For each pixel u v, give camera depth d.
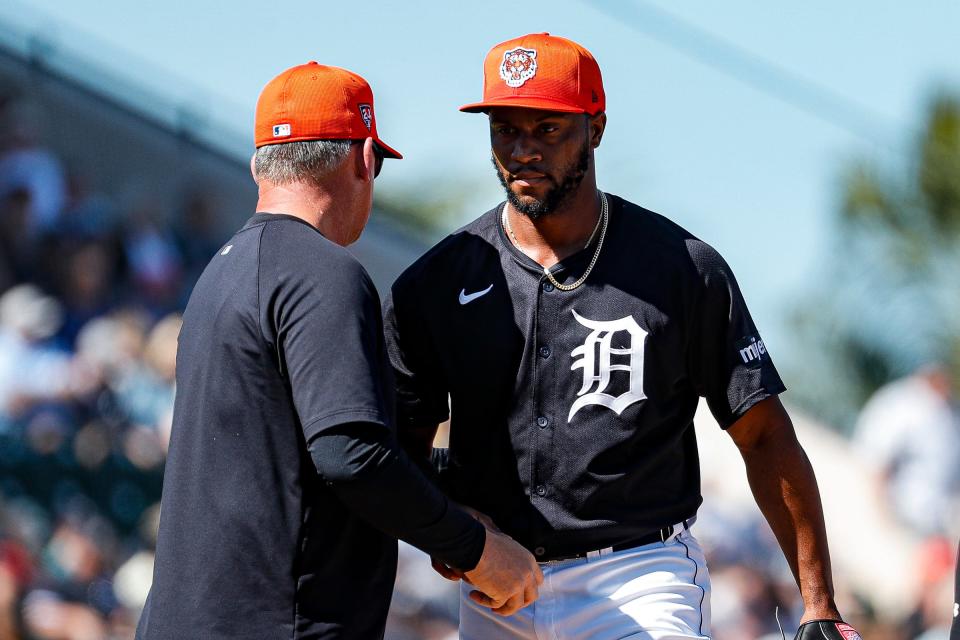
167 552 10.71
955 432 36.03
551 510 11.71
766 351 11.91
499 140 11.51
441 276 12.06
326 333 10.29
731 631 27.59
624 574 11.78
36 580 23.12
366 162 11.40
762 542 30.50
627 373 11.57
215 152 40.34
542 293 11.72
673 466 12.02
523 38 11.48
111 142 38.94
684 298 11.65
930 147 61.81
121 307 31.42
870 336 61.91
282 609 10.39
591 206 11.78
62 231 32.00
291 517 10.46
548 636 11.97
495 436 11.89
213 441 10.61
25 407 26.42
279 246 10.76
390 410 10.74
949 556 32.12
